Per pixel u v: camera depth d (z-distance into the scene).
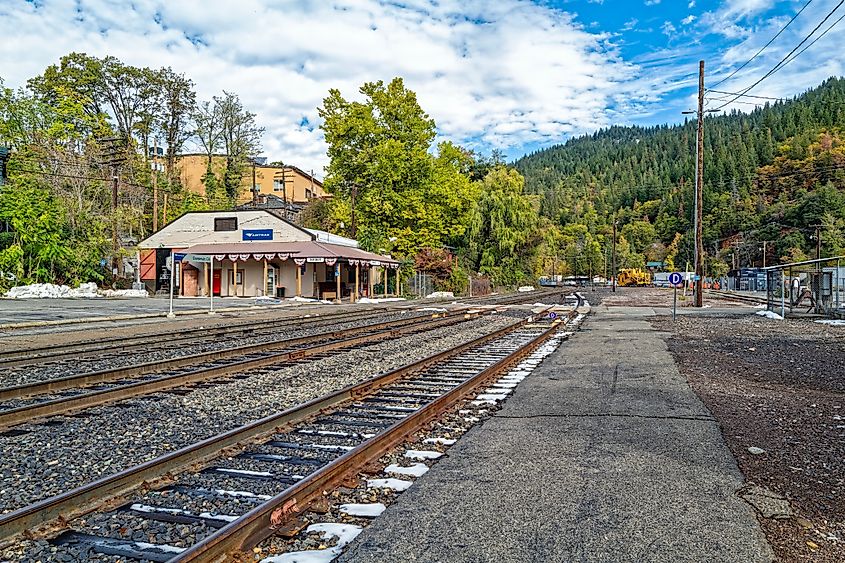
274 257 45.38
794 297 31.38
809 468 5.89
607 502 4.96
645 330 21.84
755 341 17.94
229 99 79.12
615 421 7.88
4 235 41.16
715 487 5.34
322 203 70.56
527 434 7.22
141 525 4.56
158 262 51.38
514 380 11.04
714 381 10.98
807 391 10.00
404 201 55.75
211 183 79.00
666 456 6.28
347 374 11.71
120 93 71.06
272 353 14.59
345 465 5.53
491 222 74.62
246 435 6.94
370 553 4.04
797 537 4.30
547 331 20.17
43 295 39.78
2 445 6.80
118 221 49.72
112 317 24.73
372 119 55.94
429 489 5.27
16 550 4.14
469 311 31.30
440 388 10.20
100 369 12.16
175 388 10.13
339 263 45.06
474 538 4.26
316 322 24.95
